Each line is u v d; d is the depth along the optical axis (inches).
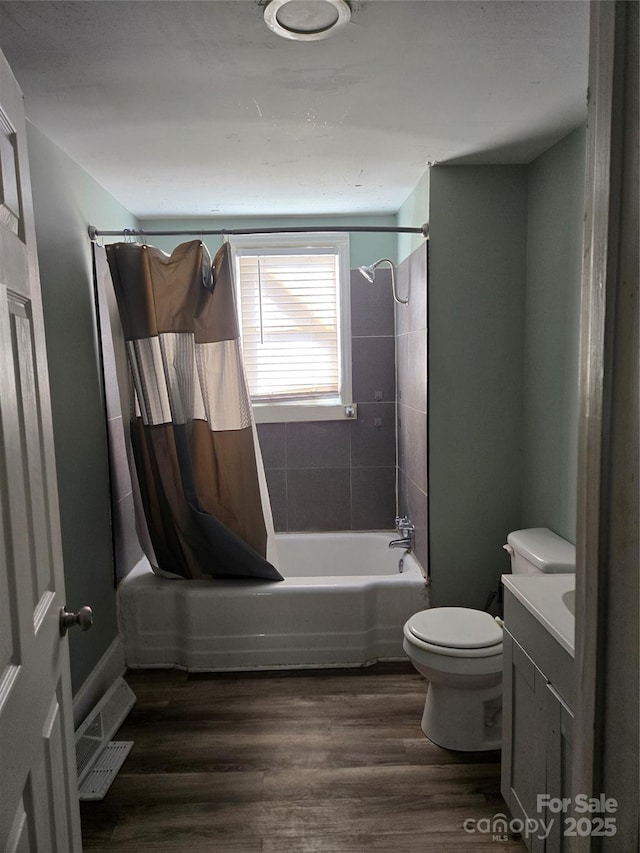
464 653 87.4
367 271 133.2
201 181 117.8
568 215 96.7
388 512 156.1
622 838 36.5
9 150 44.8
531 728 70.4
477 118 88.7
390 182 121.6
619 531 34.9
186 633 118.5
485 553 119.7
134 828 77.8
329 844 74.9
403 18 61.1
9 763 38.2
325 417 153.7
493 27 63.6
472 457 117.9
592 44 35.3
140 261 111.2
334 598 118.3
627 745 35.9
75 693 96.0
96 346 112.2
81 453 103.3
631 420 34.2
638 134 32.8
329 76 74.0
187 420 115.3
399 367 148.4
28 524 45.1
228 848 74.5
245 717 102.2
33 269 49.6
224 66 70.7
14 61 68.6
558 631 61.6
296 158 105.0
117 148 98.0
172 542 120.3
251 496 118.6
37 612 46.3
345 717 101.7
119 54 67.5
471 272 113.9
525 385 115.8
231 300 114.7
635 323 33.8
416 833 76.6
